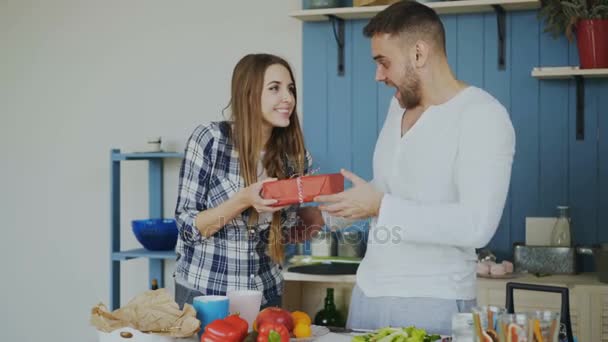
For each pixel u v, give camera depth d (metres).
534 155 3.35
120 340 1.62
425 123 1.97
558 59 3.30
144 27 3.92
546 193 3.34
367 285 2.06
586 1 3.08
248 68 2.18
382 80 2.05
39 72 4.11
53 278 4.14
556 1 3.16
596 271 3.10
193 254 2.23
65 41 4.06
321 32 3.63
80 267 4.09
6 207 4.16
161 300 1.75
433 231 1.84
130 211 3.97
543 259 3.10
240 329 1.66
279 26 3.70
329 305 3.44
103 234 4.05
